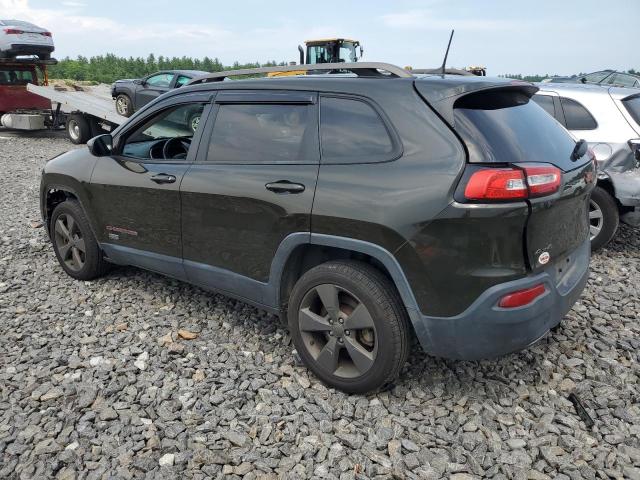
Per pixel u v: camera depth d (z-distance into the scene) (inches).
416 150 107.2
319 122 122.5
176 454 103.7
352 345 117.8
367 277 113.3
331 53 658.8
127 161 162.7
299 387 125.6
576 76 676.7
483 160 100.9
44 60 632.4
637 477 98.1
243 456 103.3
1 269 199.9
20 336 148.6
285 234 123.1
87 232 178.2
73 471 99.4
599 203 211.6
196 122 147.4
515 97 120.7
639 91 220.4
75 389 123.6
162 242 154.3
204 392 123.4
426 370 131.5
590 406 119.1
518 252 102.2
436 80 111.3
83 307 168.4
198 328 153.8
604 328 153.3
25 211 287.3
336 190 114.3
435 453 104.6
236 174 132.6
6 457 102.8
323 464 101.9
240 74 143.6
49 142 594.2
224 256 138.8
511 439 107.8
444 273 103.3
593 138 212.8
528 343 109.0
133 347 142.9
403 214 105.0
